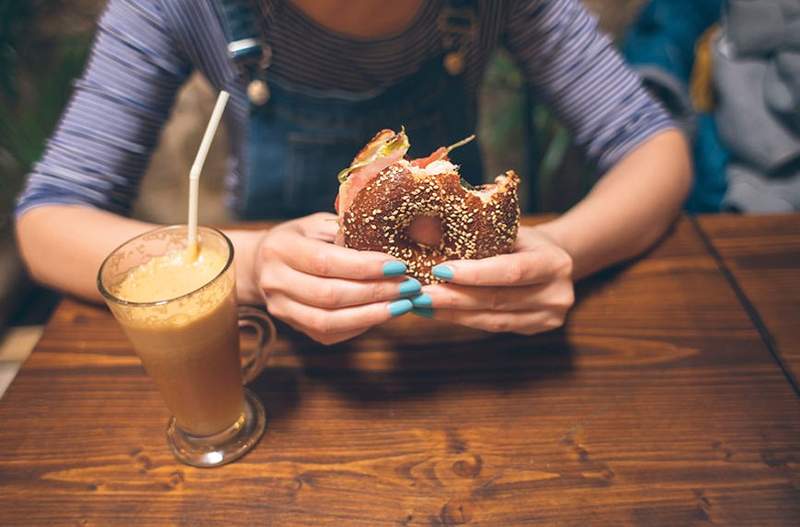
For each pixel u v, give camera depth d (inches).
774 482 16.5
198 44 25.2
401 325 20.9
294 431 17.8
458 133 28.9
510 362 19.7
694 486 16.4
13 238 43.6
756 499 16.1
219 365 16.2
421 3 24.5
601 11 51.2
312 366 19.6
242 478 16.7
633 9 50.8
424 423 18.0
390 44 25.0
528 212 45.4
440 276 16.8
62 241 21.5
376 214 16.5
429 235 17.3
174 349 15.2
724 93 34.4
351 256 16.6
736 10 33.8
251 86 25.5
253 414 18.2
